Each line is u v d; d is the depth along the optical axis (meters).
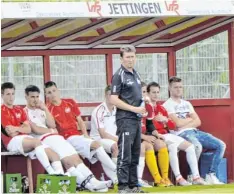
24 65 34.38
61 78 34.81
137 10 30.72
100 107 33.81
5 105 32.44
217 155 34.75
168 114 34.78
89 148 32.97
